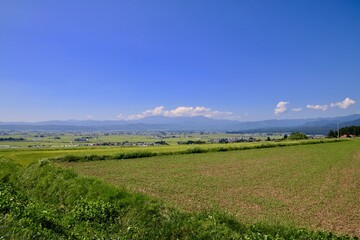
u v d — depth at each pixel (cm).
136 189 2677
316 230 1578
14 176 2948
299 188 2852
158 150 6688
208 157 5947
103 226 1509
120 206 1688
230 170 4134
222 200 2288
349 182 3216
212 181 3209
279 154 6656
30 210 1425
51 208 1770
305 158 5838
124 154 5697
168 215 1532
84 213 1598
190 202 2192
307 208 2089
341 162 5197
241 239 1286
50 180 2416
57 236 1240
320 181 3275
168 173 3781
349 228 1667
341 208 2094
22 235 1143
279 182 3188
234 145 8812
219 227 1389
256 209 2036
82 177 2295
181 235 1350
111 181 3130
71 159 5084
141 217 1530
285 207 2109
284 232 1420
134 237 1370
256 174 3772
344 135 19038
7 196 1714
